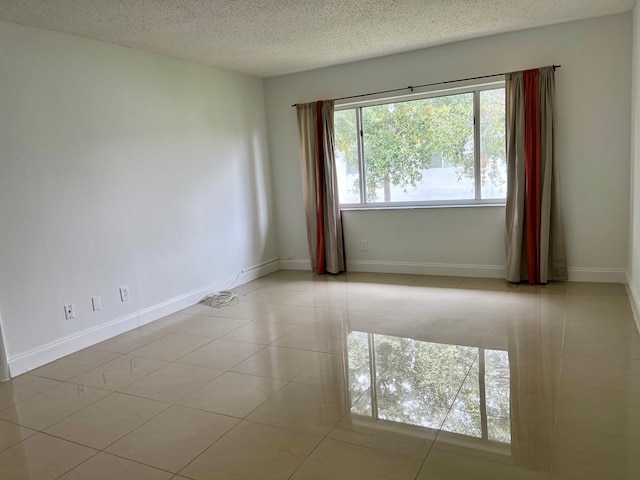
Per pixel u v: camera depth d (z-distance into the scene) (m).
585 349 3.12
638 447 2.06
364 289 5.00
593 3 3.88
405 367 3.03
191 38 4.02
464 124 5.07
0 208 3.22
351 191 5.77
